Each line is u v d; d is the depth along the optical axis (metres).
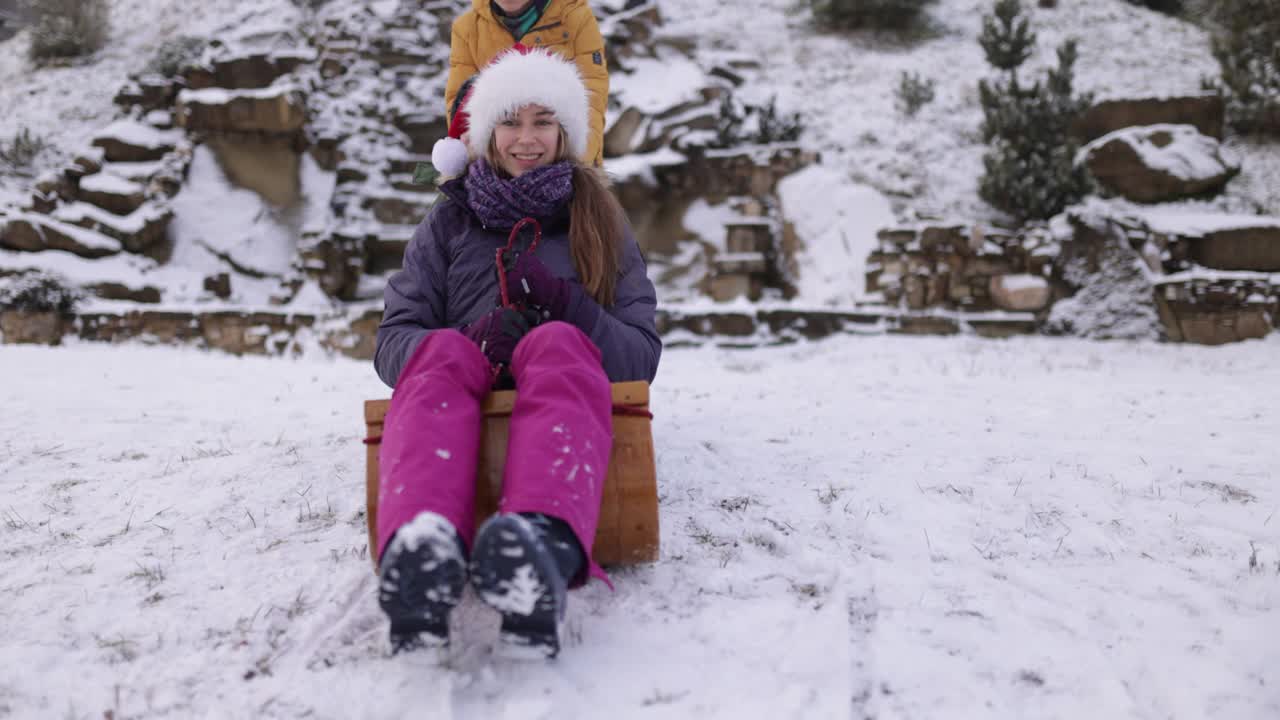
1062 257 10.45
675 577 2.28
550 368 1.99
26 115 15.79
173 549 2.56
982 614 2.10
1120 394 5.56
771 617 2.05
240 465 3.48
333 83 14.36
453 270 2.52
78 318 10.35
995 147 12.39
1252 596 2.19
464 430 1.86
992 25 12.96
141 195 12.61
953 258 10.56
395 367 2.32
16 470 3.50
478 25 3.81
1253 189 11.59
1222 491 3.16
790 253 12.02
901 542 2.60
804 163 12.51
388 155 13.89
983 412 4.81
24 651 1.93
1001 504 2.99
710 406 4.96
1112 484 3.24
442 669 1.78
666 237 12.58
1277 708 1.66
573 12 3.77
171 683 1.79
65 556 2.53
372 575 2.31
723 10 17.61
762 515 2.85
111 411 4.91
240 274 12.55
